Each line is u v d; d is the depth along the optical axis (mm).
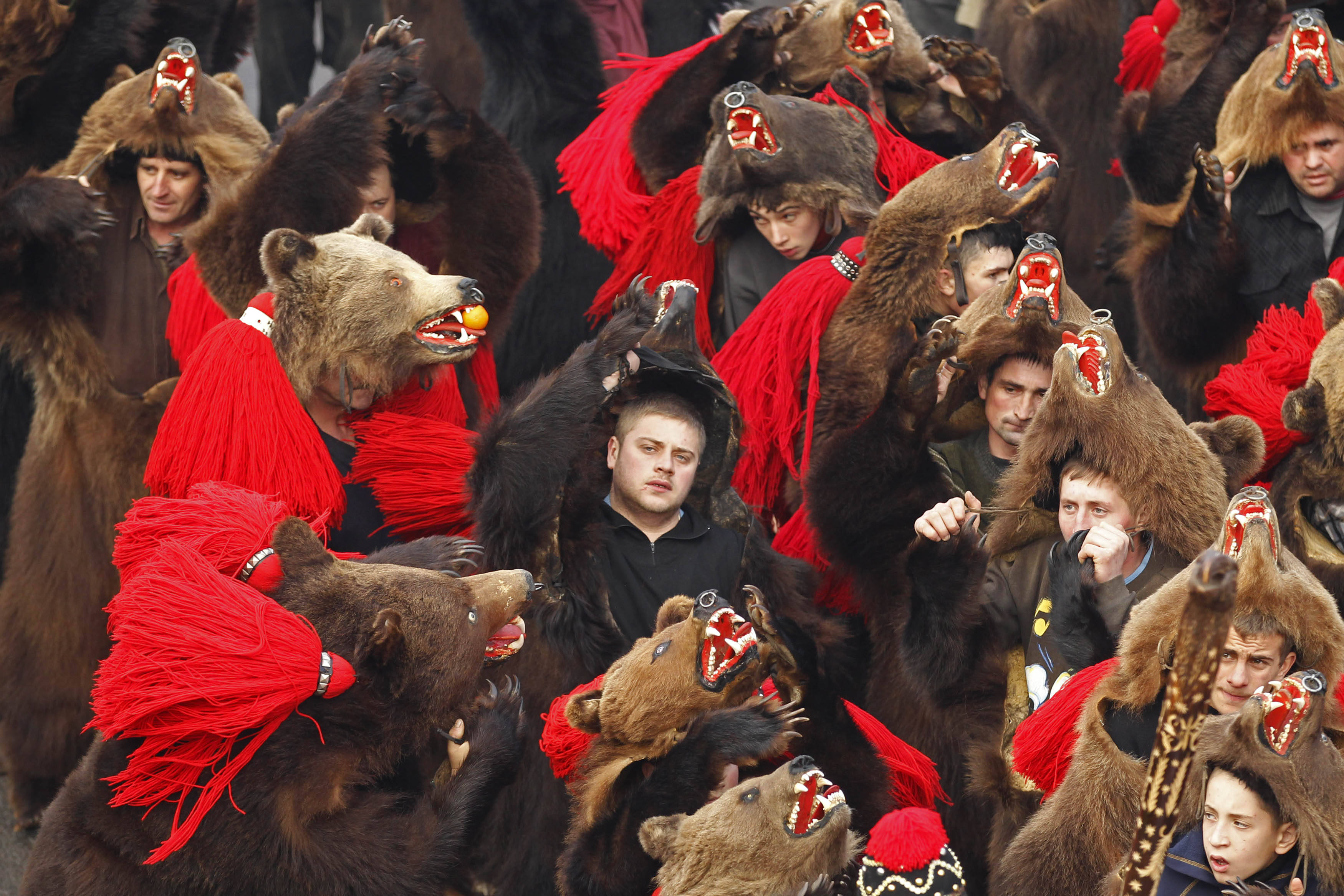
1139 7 20375
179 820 10000
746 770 11031
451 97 22266
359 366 13141
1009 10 21422
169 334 15422
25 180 15656
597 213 16562
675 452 12141
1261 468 12680
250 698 9719
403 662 10297
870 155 15141
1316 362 12609
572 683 11953
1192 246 15000
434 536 12031
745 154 14562
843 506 12547
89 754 11000
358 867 10148
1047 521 11797
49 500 15703
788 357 14023
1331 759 8930
